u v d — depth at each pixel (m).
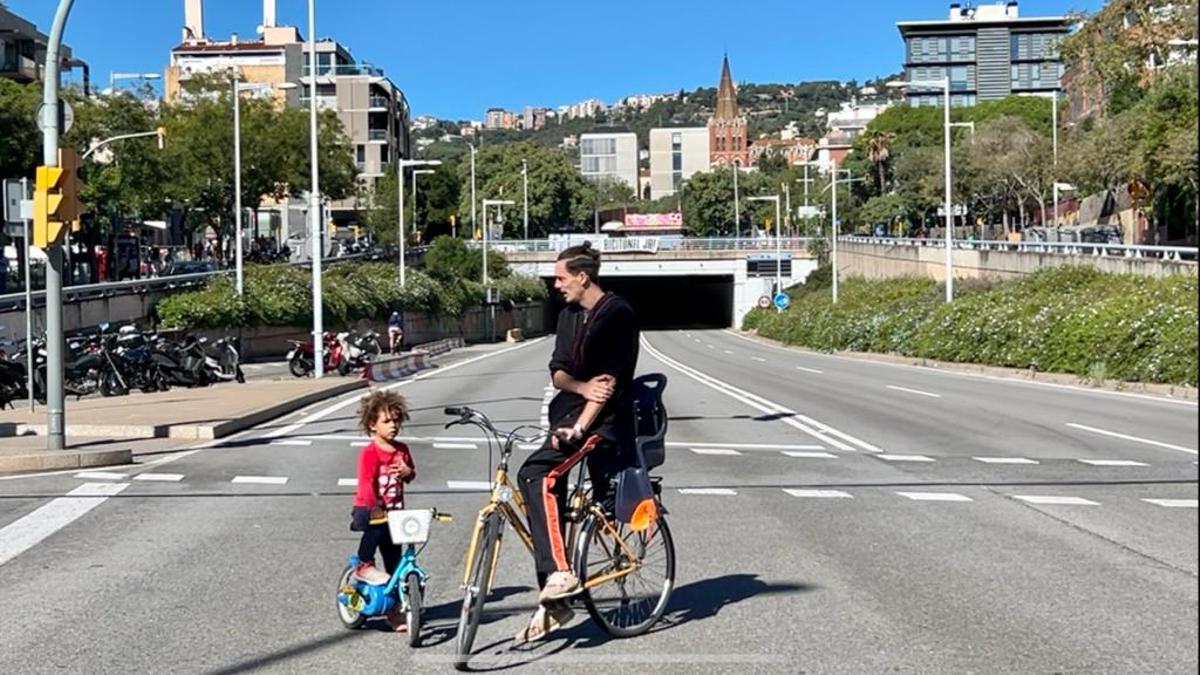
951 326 44.28
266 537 10.59
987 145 75.62
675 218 143.38
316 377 34.94
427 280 70.81
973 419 21.75
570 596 6.91
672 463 15.66
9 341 29.67
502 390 31.09
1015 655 6.89
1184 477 14.15
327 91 114.44
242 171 65.00
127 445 17.41
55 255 15.44
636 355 6.95
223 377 32.72
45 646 7.25
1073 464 15.41
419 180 114.25
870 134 136.12
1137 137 48.03
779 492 13.06
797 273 100.69
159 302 45.34
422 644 7.28
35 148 49.69
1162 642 7.12
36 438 17.84
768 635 7.37
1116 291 36.75
